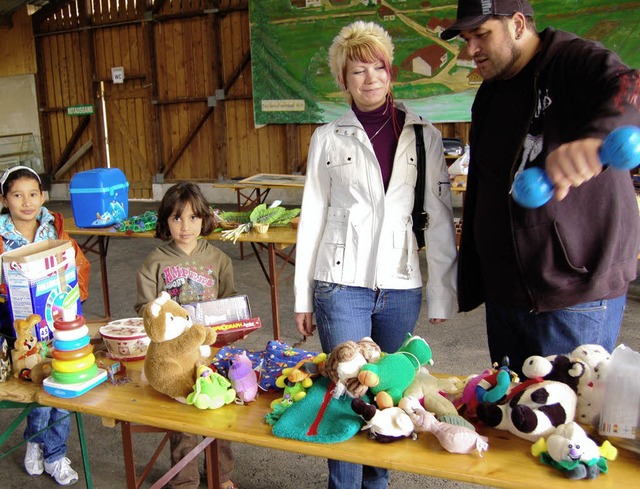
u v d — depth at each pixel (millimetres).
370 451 1305
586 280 1503
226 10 9516
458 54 8242
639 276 5207
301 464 2621
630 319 4285
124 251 7117
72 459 2707
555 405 1274
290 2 8938
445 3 8164
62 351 1656
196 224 2318
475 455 1278
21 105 11562
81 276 2334
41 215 2346
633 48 7371
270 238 3703
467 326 4273
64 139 11461
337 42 1804
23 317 1845
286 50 9133
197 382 1527
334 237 1904
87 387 1664
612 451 1222
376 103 1829
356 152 1859
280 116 9422
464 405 1441
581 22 7523
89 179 4180
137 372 1794
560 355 1412
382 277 1873
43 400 1646
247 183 5410
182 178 10539
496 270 1670
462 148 6387
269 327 4426
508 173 1587
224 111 9930
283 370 1585
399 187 1870
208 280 2350
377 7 8516
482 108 1688
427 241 1925
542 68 1494
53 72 11234
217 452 2074
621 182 1504
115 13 10398
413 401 1362
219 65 9773
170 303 1576
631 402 1230
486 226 1671
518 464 1241
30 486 2479
